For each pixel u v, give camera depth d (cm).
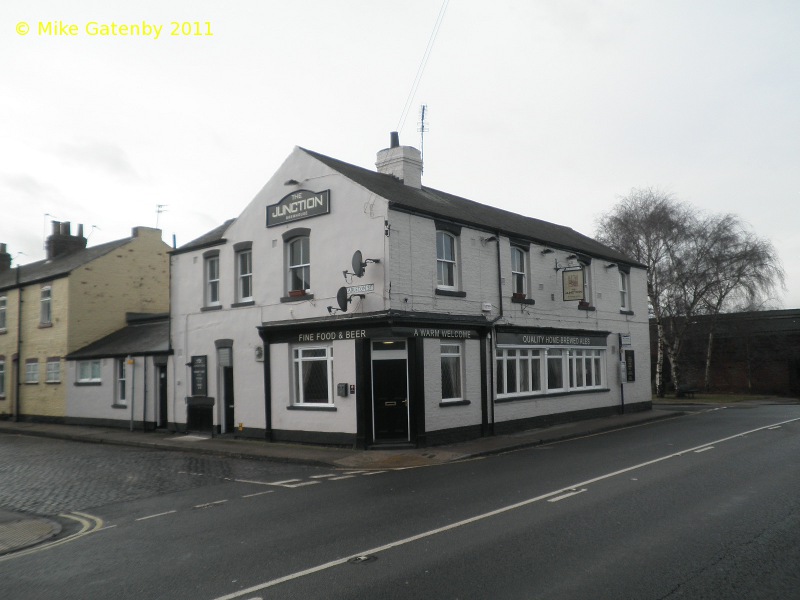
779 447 1577
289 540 856
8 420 3130
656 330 4672
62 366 2858
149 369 2423
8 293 3238
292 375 1959
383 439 1772
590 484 1155
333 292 1856
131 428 2420
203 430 2212
